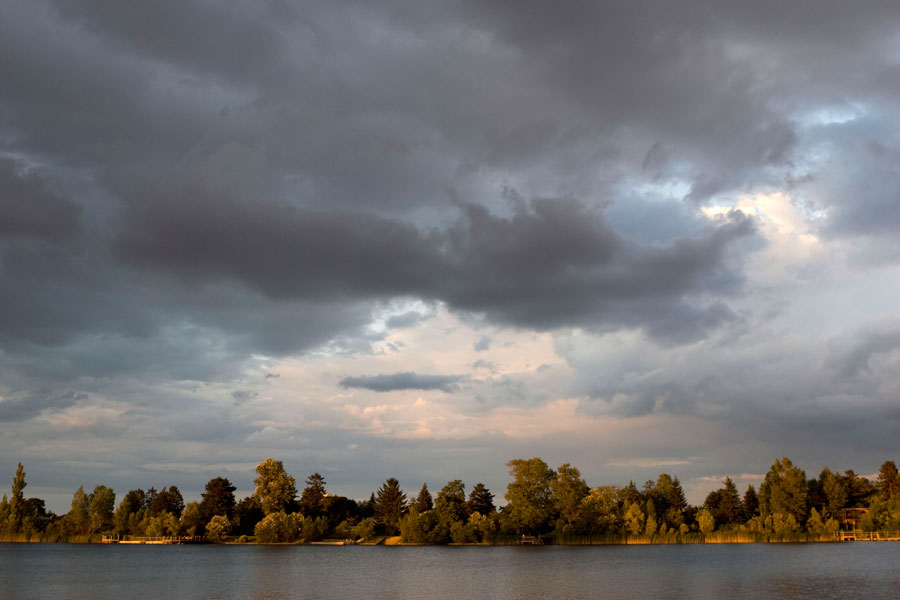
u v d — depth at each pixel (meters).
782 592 79.50
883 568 108.94
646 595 79.06
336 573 113.62
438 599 78.31
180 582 99.56
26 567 131.75
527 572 111.38
